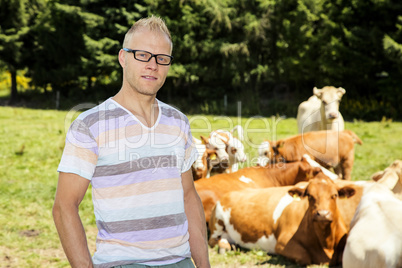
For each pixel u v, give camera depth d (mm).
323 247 4914
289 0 27469
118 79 30672
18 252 5566
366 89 27078
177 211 1987
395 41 23609
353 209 5320
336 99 9766
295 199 4977
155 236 1922
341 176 8406
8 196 8039
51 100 34156
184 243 2021
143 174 1919
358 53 24234
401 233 3896
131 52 2018
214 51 29094
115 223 1895
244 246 5680
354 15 25078
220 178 6473
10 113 25781
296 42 27250
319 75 27172
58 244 5898
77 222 1872
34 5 34781
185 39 29016
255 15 29266
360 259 4000
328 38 25781
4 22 33500
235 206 5711
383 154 12641
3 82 46969
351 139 8305
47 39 32750
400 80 24328
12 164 10992
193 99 32281
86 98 33656
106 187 1898
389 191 4785
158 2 29547
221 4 28906
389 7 23312
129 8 30188
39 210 7281
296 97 28609
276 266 4996
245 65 29391
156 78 2020
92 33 30672
